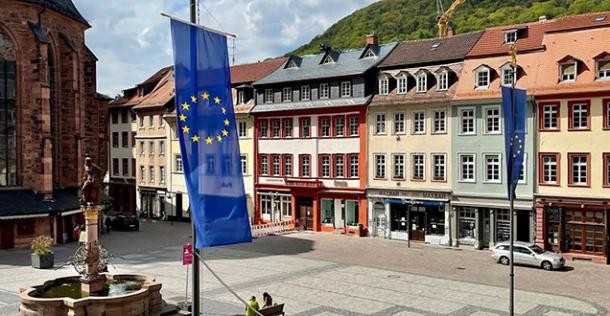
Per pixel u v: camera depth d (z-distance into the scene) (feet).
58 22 172.14
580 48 136.05
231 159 54.44
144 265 123.24
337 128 173.99
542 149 136.26
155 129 233.96
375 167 165.78
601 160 128.98
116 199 260.83
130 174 252.83
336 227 175.22
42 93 157.07
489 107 144.15
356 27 383.45
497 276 111.86
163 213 231.30
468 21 307.37
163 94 236.22
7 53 154.61
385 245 152.46
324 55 185.16
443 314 83.56
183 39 52.24
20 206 148.87
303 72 185.78
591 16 143.43
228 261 128.16
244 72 210.79
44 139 156.97
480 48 153.58
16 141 156.04
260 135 192.65
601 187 128.88
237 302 89.45
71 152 175.63
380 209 165.78
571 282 106.63
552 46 140.77
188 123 52.19
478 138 146.00
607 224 127.75
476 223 146.82
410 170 158.61
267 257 133.59
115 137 259.80
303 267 120.47
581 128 131.34
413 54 166.61
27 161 156.97
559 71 135.54
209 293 95.71
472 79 148.15
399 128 161.17
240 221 54.39
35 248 121.19
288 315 82.94
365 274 112.98
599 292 98.32
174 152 225.76
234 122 54.85
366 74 166.71
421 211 157.79
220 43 54.54
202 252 140.87
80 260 83.56
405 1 378.94
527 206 137.80
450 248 147.95
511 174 72.74
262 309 71.26
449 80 153.28
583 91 129.80
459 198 148.97
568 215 133.59
